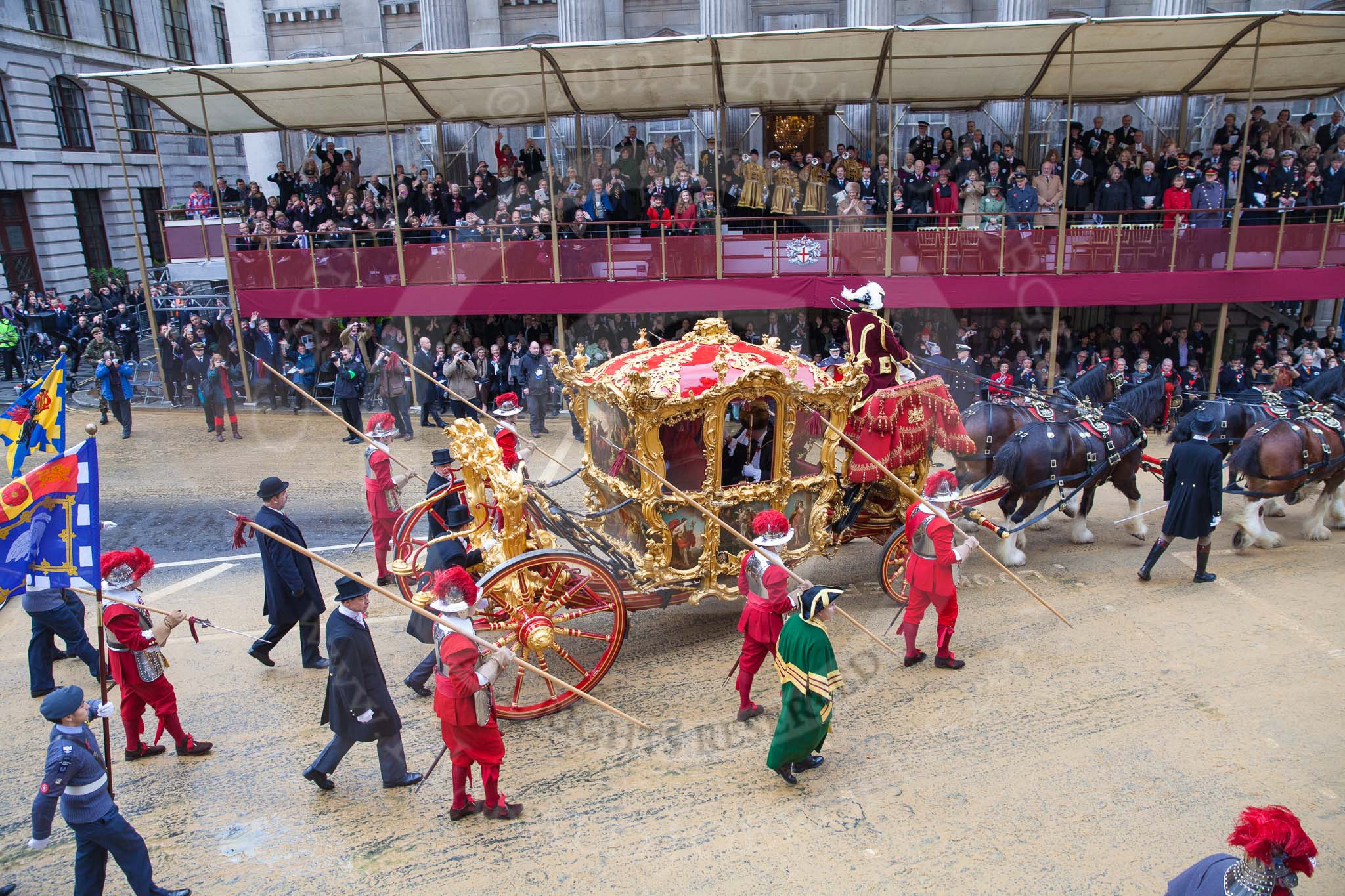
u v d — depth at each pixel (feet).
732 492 24.63
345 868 17.81
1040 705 22.94
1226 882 13.53
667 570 24.54
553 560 22.02
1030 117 60.59
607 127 56.13
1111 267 46.21
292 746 22.04
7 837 19.31
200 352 51.70
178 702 24.18
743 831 18.57
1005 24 42.65
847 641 26.71
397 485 30.12
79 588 21.29
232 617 29.60
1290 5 59.36
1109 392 34.19
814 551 26.66
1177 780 19.76
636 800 19.67
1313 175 48.55
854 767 20.59
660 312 45.14
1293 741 21.08
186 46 103.14
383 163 64.75
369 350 50.80
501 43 65.72
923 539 24.07
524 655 23.22
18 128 83.05
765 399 24.91
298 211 55.93
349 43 68.44
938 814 18.90
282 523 24.88
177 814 19.57
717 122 46.37
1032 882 16.87
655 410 23.20
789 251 44.21
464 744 18.42
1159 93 57.77
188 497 41.22
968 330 45.01
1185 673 24.27
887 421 27.53
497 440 26.21
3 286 82.89
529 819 19.19
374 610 30.22
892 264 44.21
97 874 16.72
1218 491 28.71
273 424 53.72
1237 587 29.84
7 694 25.35
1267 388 34.91
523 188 49.32
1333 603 28.32
